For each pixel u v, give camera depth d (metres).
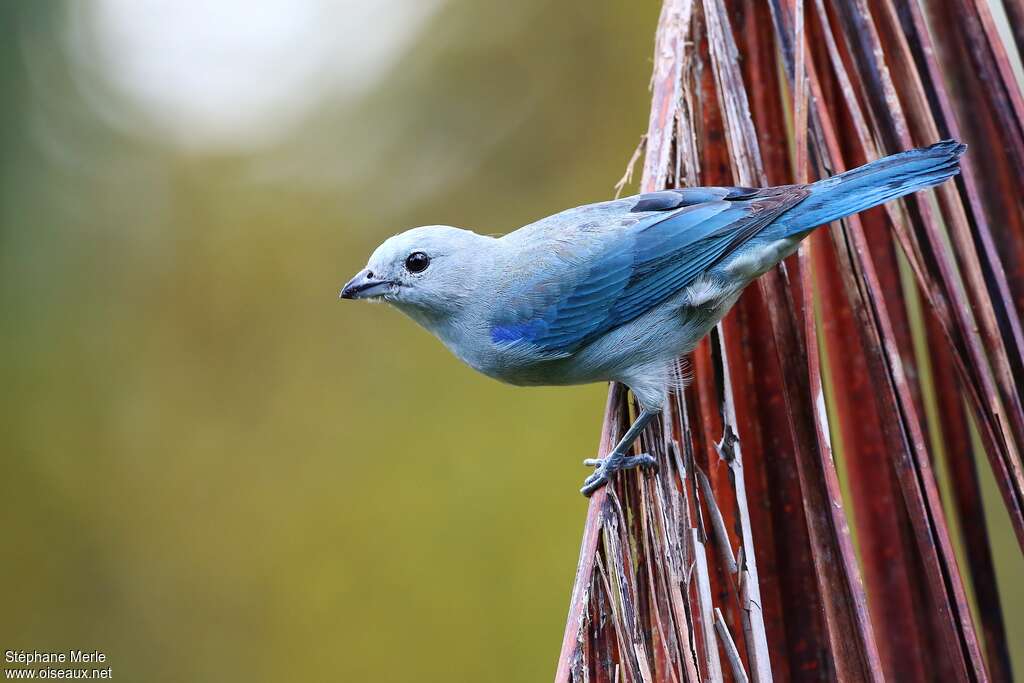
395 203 17.12
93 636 15.34
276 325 16.81
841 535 5.55
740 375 6.90
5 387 16.39
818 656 6.14
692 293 7.28
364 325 16.69
